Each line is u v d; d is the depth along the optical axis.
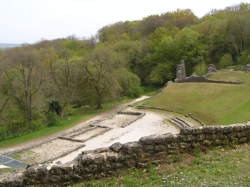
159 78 62.94
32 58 34.06
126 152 7.37
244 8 70.44
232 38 57.81
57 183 6.84
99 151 7.59
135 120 30.91
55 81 39.91
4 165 19.81
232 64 57.41
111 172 7.19
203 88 37.22
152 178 6.86
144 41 72.56
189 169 7.17
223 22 60.84
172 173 7.03
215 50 64.00
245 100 27.64
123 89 50.16
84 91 43.34
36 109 35.66
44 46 73.12
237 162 7.38
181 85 42.31
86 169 7.01
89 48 79.31
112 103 48.03
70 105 43.31
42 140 26.78
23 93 34.28
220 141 8.38
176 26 81.38
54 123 33.84
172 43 63.03
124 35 84.88
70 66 41.78
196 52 61.47
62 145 24.38
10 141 27.89
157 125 27.91
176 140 7.87
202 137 8.16
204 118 26.61
